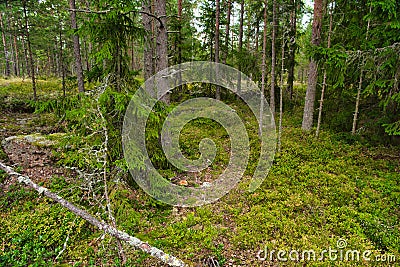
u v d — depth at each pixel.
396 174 8.30
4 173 7.23
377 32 8.57
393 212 6.45
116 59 5.68
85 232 5.51
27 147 8.88
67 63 21.42
